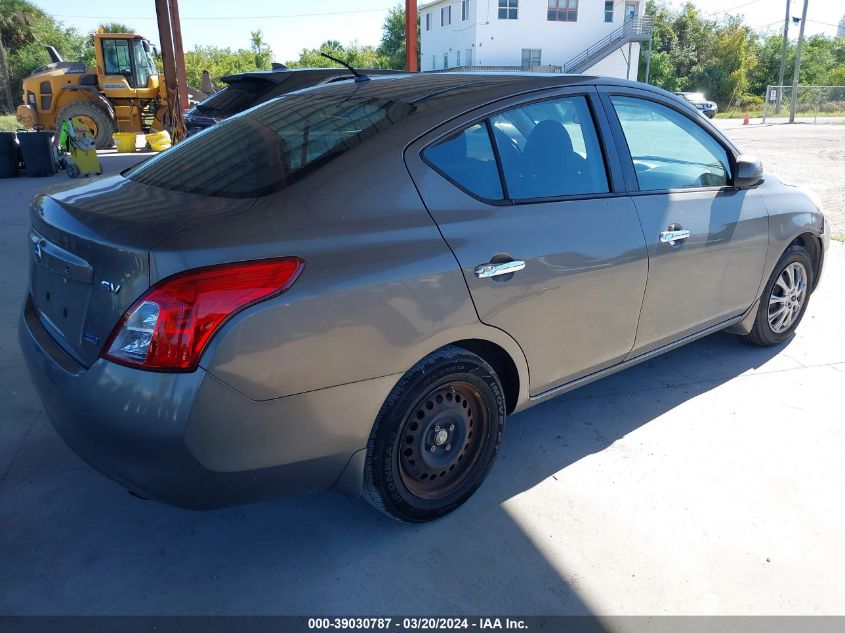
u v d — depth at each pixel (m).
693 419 3.54
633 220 3.09
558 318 2.85
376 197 2.35
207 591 2.37
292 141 2.59
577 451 3.24
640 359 3.42
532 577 2.45
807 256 4.32
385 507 2.55
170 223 2.12
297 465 2.22
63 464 3.13
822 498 2.89
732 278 3.73
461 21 42.62
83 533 2.66
